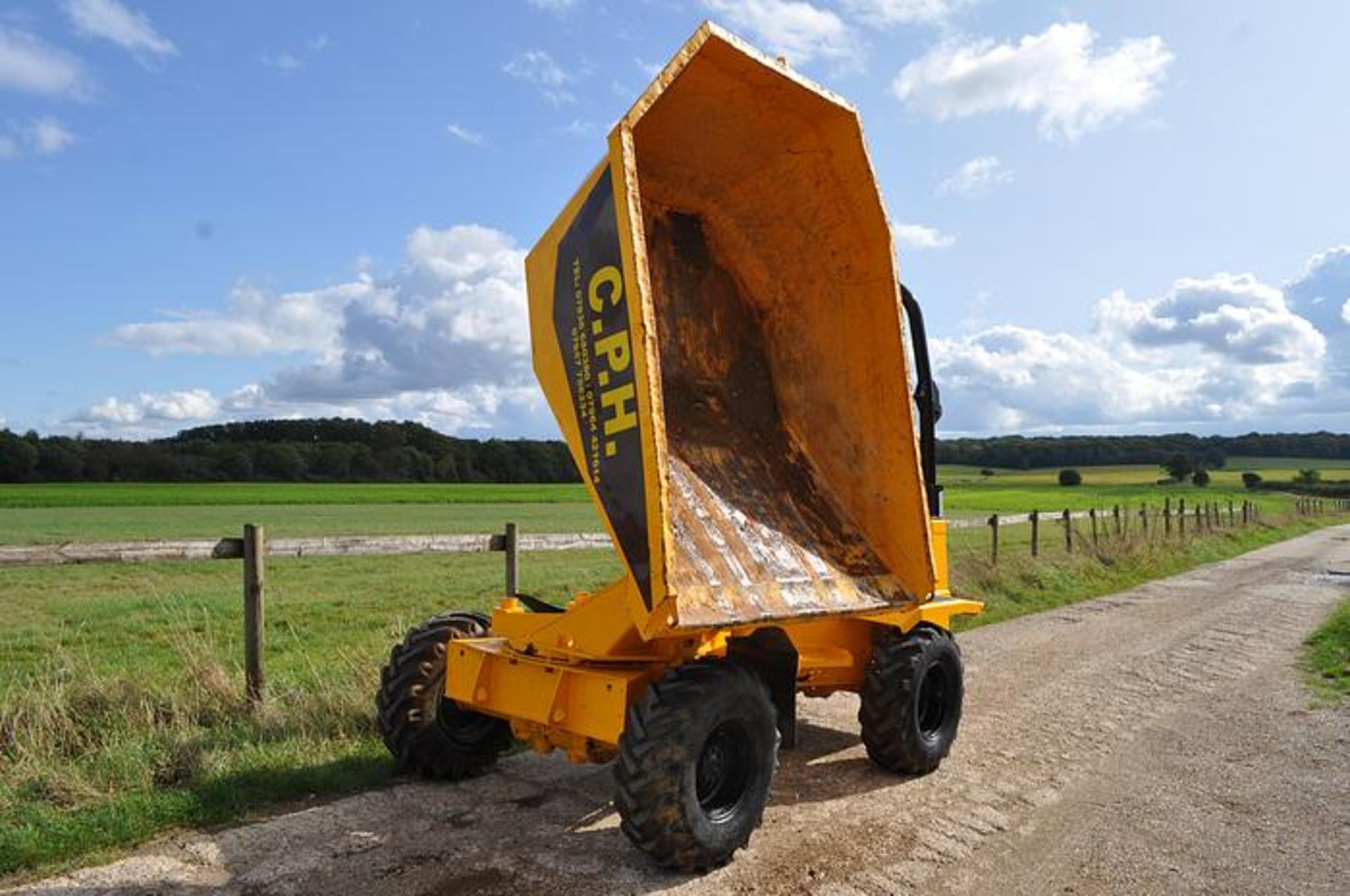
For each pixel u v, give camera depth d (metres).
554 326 4.76
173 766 5.45
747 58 4.57
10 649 10.80
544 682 4.79
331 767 5.67
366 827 4.92
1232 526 41.97
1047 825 5.30
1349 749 6.93
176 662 9.60
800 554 4.96
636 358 4.11
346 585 17.86
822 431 5.58
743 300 5.72
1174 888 4.49
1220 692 8.92
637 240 4.12
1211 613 14.83
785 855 4.75
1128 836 5.16
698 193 5.45
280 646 10.71
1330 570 24.19
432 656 5.62
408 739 5.50
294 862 4.46
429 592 16.61
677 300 5.37
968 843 4.99
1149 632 12.57
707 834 4.36
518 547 9.56
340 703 6.62
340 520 43.91
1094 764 6.50
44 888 4.12
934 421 6.97
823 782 5.99
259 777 5.41
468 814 5.16
